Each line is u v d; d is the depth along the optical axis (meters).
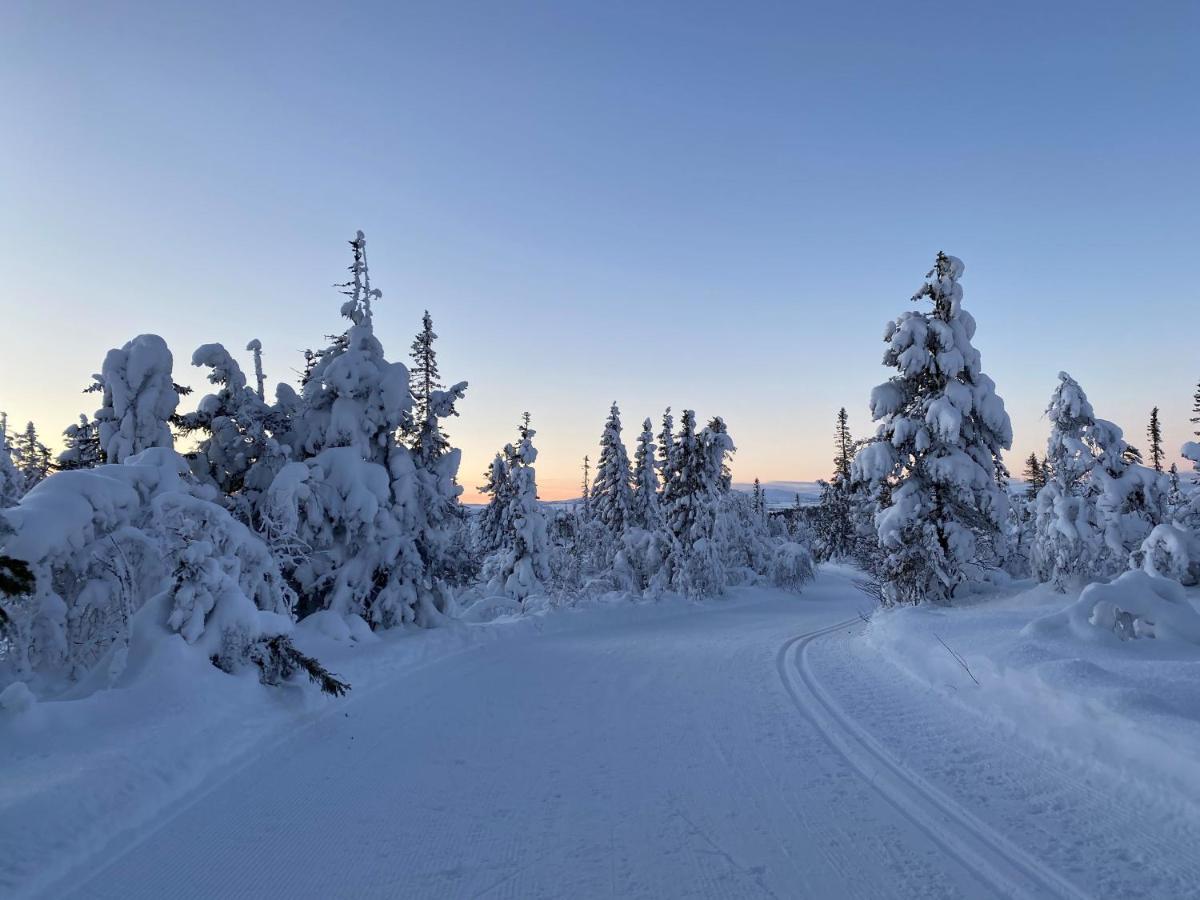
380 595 17.72
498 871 5.24
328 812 6.48
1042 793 6.27
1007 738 7.86
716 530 37.94
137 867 5.38
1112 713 6.86
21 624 9.27
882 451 19.89
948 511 19.44
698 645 18.58
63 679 9.91
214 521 11.07
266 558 12.07
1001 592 19.08
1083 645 9.43
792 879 4.95
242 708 9.28
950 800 6.23
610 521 43.25
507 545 31.84
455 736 9.20
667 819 6.15
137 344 15.50
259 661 10.19
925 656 11.87
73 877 5.19
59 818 5.68
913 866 5.06
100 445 15.44
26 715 7.30
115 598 10.53
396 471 18.42
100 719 7.90
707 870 5.14
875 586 21.98
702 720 9.79
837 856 5.27
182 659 9.18
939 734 8.32
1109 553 16.64
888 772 7.07
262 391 18.72
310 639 13.95
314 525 16.45
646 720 9.93
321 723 9.75
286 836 5.93
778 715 9.85
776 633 20.97
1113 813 5.72
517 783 7.25
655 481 44.94
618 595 32.25
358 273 19.22
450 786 7.19
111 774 6.54
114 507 10.59
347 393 17.81
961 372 20.19
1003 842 5.34
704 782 7.10
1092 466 18.30
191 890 5.01
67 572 10.41
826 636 19.03
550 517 35.19
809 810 6.21
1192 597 14.08
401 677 13.57
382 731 9.47
